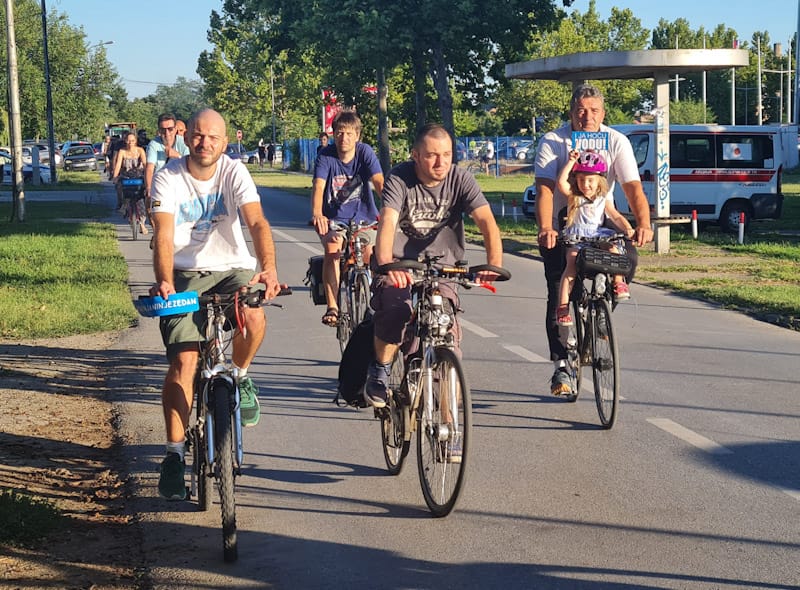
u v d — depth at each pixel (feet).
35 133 248.11
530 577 15.30
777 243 70.69
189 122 17.30
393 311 18.56
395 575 15.47
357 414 25.35
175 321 17.34
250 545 16.78
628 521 17.65
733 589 14.80
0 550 16.46
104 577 15.49
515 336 35.60
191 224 17.71
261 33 133.28
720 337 35.60
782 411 25.17
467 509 18.39
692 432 23.29
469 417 17.17
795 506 18.35
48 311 40.32
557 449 22.04
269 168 263.49
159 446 22.54
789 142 184.55
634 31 284.20
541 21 115.34
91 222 89.15
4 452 22.21
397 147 170.91
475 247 68.80
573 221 23.98
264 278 16.81
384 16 108.88
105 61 257.55
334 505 18.72
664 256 63.21
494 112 308.40
